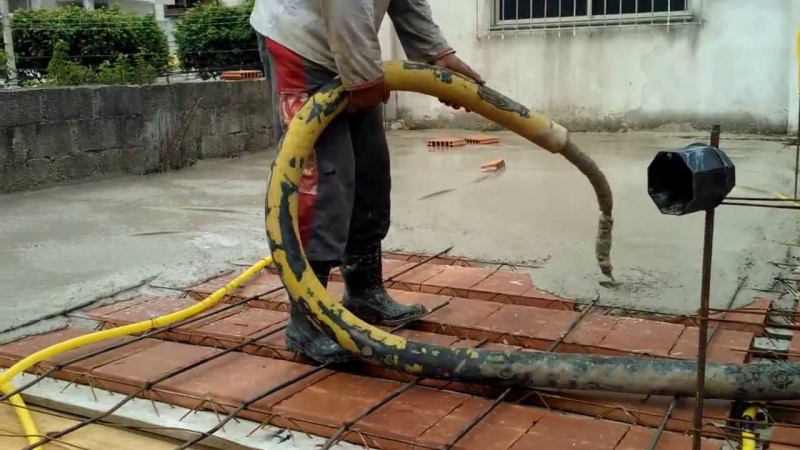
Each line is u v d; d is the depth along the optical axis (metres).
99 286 2.92
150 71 6.96
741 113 7.25
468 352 1.86
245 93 7.07
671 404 1.74
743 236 3.36
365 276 2.33
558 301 2.53
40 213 4.39
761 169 5.28
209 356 2.13
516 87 8.16
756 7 7.00
